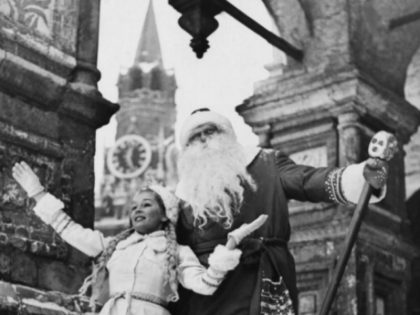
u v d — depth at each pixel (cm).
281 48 1413
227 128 331
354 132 1412
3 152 724
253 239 317
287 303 308
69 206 784
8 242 702
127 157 7506
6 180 721
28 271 716
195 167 324
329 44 1456
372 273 1370
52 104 787
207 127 330
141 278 322
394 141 294
